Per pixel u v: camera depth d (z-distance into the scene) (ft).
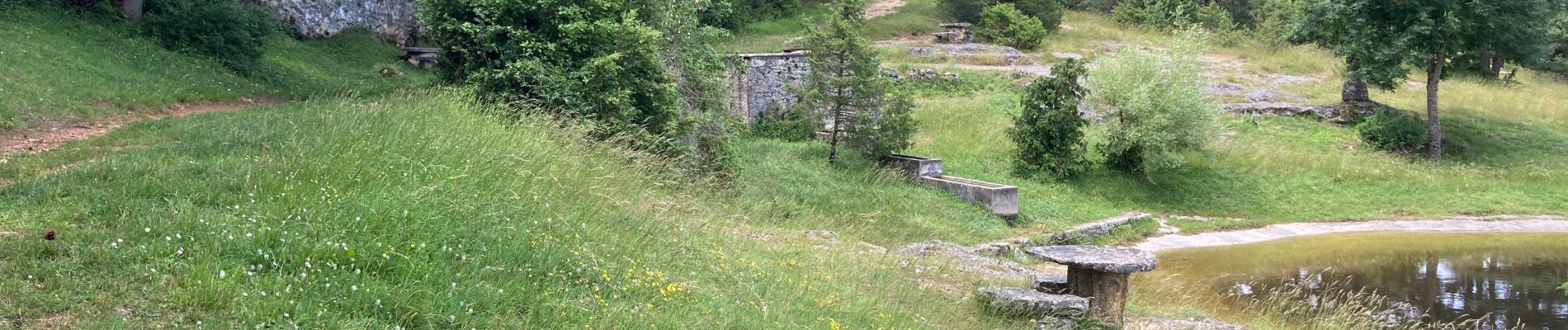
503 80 39.50
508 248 20.20
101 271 16.57
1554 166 72.74
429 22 42.83
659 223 26.17
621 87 40.88
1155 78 60.29
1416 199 63.31
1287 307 33.86
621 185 29.45
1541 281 40.70
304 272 17.03
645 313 18.85
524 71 39.17
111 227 18.97
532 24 42.91
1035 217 52.06
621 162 33.17
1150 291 33.27
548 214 23.15
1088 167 61.31
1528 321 33.55
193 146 30.07
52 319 14.73
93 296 15.57
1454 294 38.09
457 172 24.76
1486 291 38.55
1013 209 50.75
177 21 62.13
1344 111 80.89
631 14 41.75
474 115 33.78
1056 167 59.21
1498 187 66.64
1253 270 42.93
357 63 79.41
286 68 67.72
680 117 42.29
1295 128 78.28
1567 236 54.75
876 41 108.06
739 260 25.34
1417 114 82.28
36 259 16.84
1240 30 129.29
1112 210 56.08
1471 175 68.90
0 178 25.70
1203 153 63.26
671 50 45.62
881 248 35.73
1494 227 57.82
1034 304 23.89
